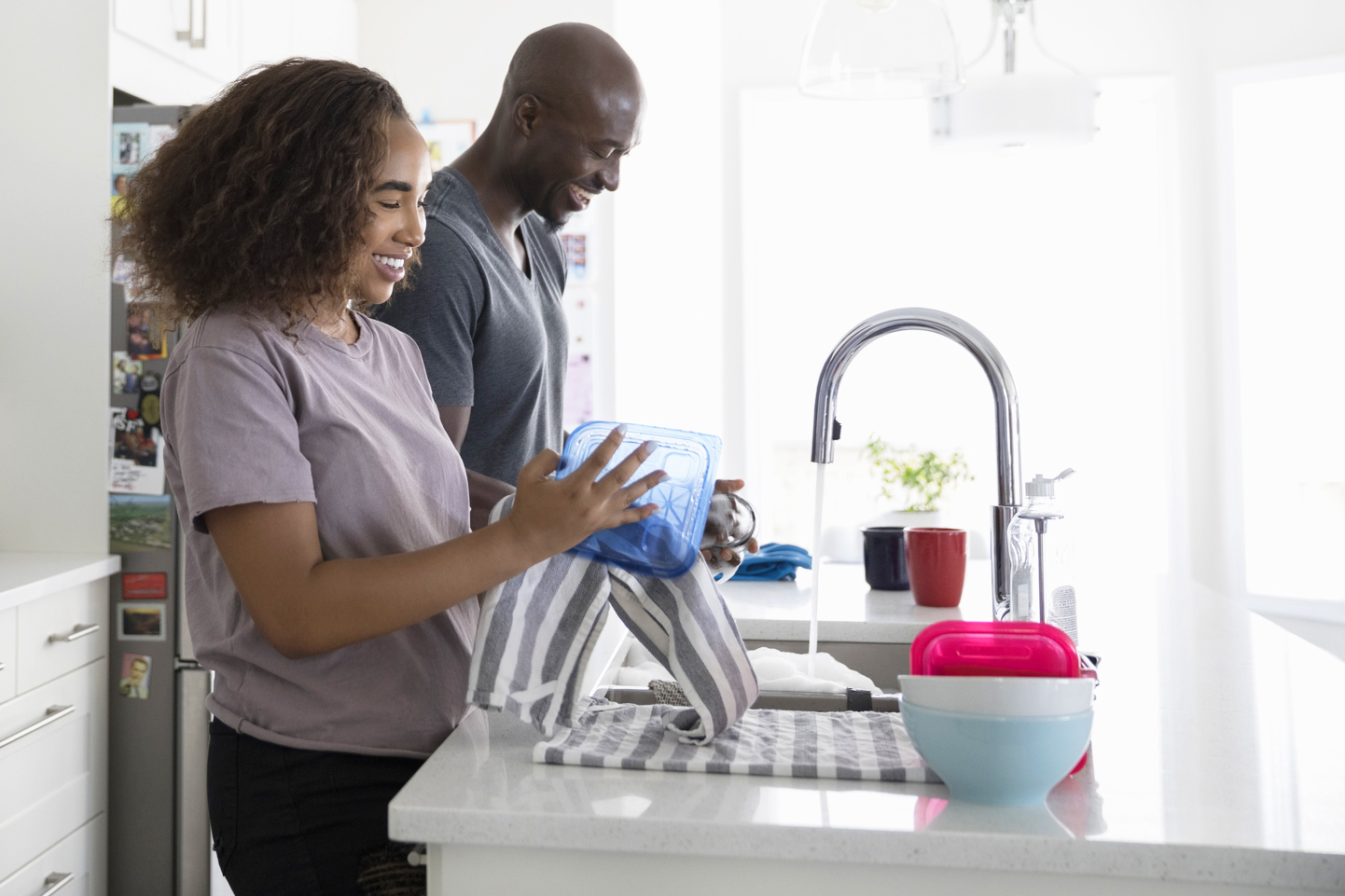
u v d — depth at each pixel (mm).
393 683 975
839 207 3908
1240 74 3516
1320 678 1181
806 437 3979
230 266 933
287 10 3094
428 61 3354
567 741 912
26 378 2377
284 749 960
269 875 956
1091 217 3758
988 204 3818
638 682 1271
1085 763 877
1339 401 3406
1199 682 1163
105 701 2309
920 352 3891
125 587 2324
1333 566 3436
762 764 852
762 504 3982
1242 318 3559
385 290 1060
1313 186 3420
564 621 924
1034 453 3812
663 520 938
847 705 1084
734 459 3971
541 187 1640
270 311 956
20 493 2371
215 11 2768
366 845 955
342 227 944
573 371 3189
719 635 936
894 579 1780
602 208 3174
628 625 958
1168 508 3707
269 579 872
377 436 998
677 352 3697
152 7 2500
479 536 865
